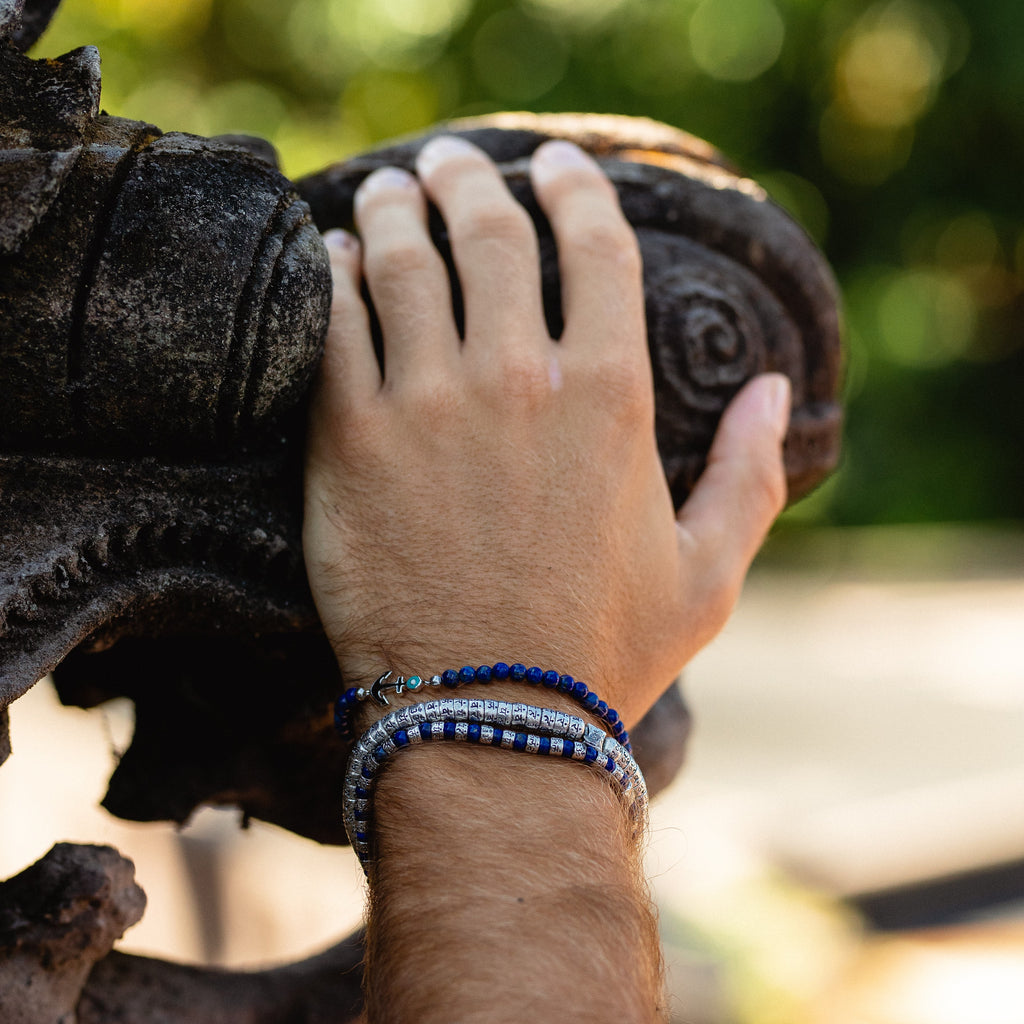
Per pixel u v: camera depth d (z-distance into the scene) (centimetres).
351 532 57
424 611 57
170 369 54
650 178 64
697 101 336
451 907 53
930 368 360
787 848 148
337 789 64
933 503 357
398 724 55
